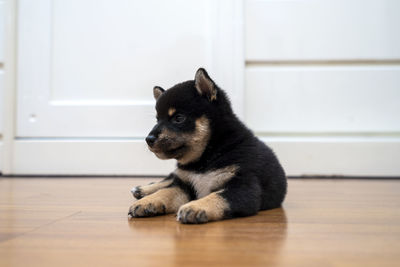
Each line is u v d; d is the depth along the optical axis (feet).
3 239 2.17
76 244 2.06
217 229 2.45
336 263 1.73
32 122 4.30
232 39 4.25
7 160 4.29
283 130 4.30
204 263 1.72
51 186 3.76
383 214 3.03
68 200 3.32
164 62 4.30
